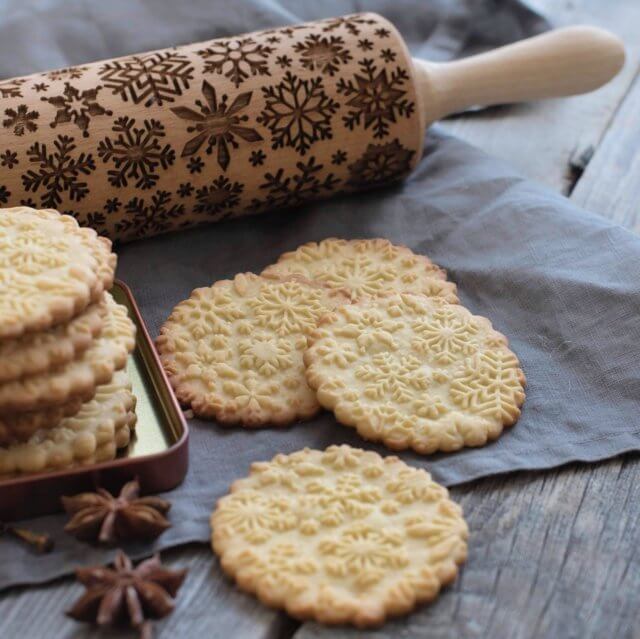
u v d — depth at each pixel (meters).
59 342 0.41
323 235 0.55
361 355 0.47
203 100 0.52
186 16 0.62
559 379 0.48
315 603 0.40
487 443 0.46
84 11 0.61
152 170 0.52
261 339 0.48
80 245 0.43
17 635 0.40
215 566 0.42
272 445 0.46
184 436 0.44
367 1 0.66
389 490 0.43
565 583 0.42
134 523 0.42
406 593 0.40
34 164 0.51
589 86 0.59
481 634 0.40
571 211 0.54
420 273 0.52
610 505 0.44
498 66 0.57
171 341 0.48
